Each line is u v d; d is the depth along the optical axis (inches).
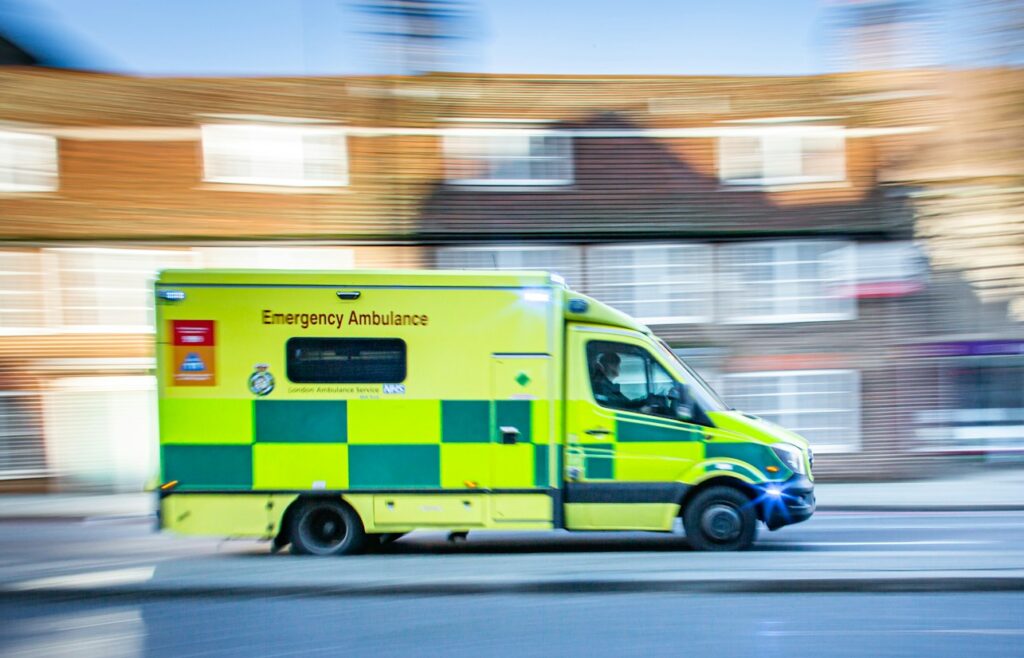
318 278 294.0
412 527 294.7
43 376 583.8
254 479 292.7
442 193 600.7
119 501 520.4
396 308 294.0
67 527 409.7
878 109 613.6
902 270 589.3
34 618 222.4
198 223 593.6
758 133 605.6
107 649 196.7
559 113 612.7
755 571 262.5
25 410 581.6
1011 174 583.8
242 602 236.1
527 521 295.1
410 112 617.0
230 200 598.5
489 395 294.5
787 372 592.1
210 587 249.6
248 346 293.3
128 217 591.2
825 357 591.8
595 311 305.4
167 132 602.9
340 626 211.9
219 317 292.8
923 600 231.9
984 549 306.2
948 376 590.2
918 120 607.8
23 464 578.9
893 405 589.9
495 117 606.2
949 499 464.1
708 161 608.7
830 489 524.1
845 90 621.9
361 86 626.8
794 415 593.3
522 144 606.2
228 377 292.7
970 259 589.6
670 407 301.7
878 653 188.4
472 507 294.5
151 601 238.2
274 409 292.5
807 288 595.2
